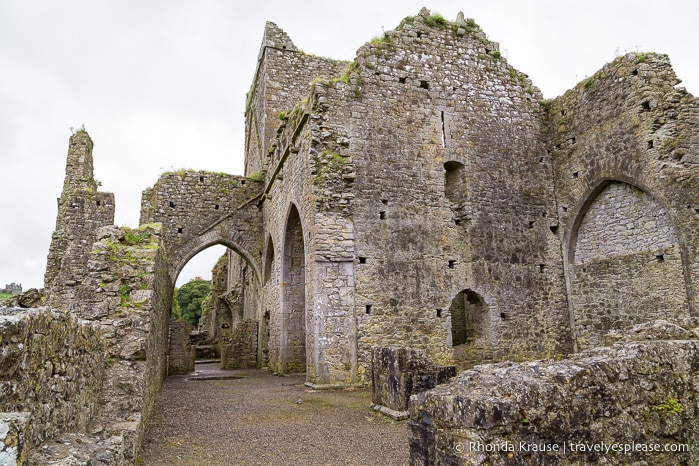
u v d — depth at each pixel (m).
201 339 30.33
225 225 19.89
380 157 13.80
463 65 15.54
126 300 6.21
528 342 14.23
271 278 18.73
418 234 13.73
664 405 3.71
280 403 9.90
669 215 12.01
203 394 11.36
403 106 14.41
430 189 14.19
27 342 2.64
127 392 5.70
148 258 6.62
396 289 13.12
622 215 13.53
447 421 3.46
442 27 15.61
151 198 20.22
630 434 3.49
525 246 14.89
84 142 20.12
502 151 15.34
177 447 6.41
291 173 15.45
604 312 13.80
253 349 20.89
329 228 12.77
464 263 14.08
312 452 6.23
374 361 9.12
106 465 3.12
